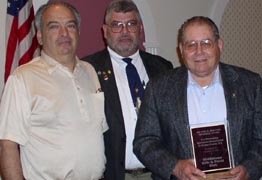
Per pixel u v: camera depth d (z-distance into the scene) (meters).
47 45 2.01
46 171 1.91
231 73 1.97
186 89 1.95
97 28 3.53
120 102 2.32
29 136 1.92
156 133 2.00
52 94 1.94
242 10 4.48
